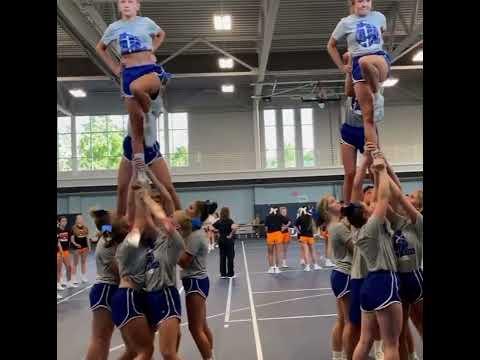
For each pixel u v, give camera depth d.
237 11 17.28
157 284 3.90
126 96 3.66
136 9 3.81
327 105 26.61
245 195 26.91
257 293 10.07
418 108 26.92
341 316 5.10
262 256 17.34
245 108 26.92
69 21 12.97
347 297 4.98
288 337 6.70
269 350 6.14
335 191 26.55
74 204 26.06
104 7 15.86
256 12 17.44
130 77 3.62
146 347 3.88
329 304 8.68
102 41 3.76
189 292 4.79
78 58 21.27
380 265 3.82
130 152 4.09
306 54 21.78
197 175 25.03
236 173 25.17
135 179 3.80
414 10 16.61
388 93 27.09
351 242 4.99
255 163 26.42
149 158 4.09
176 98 26.83
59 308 9.36
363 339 4.05
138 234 3.81
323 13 17.52
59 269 11.55
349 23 4.01
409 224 4.20
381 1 17.12
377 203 3.90
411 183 25.98
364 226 3.91
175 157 26.19
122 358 4.24
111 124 26.92
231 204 26.89
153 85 3.62
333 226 5.05
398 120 27.06
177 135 26.80
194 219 4.95
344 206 4.31
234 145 26.75
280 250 14.20
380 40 3.95
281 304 8.87
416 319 4.35
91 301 4.30
